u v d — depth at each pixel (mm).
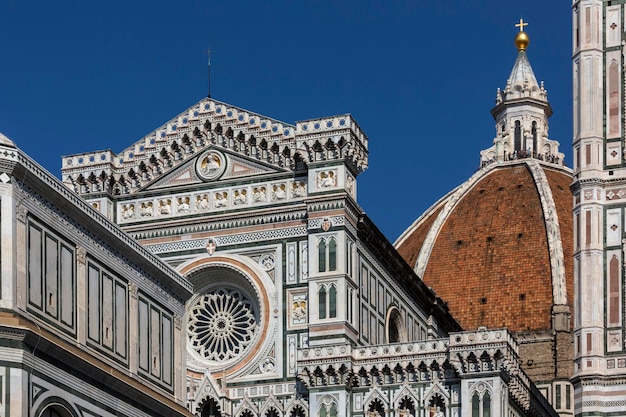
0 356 68875
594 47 123438
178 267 130875
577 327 119250
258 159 131000
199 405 125188
